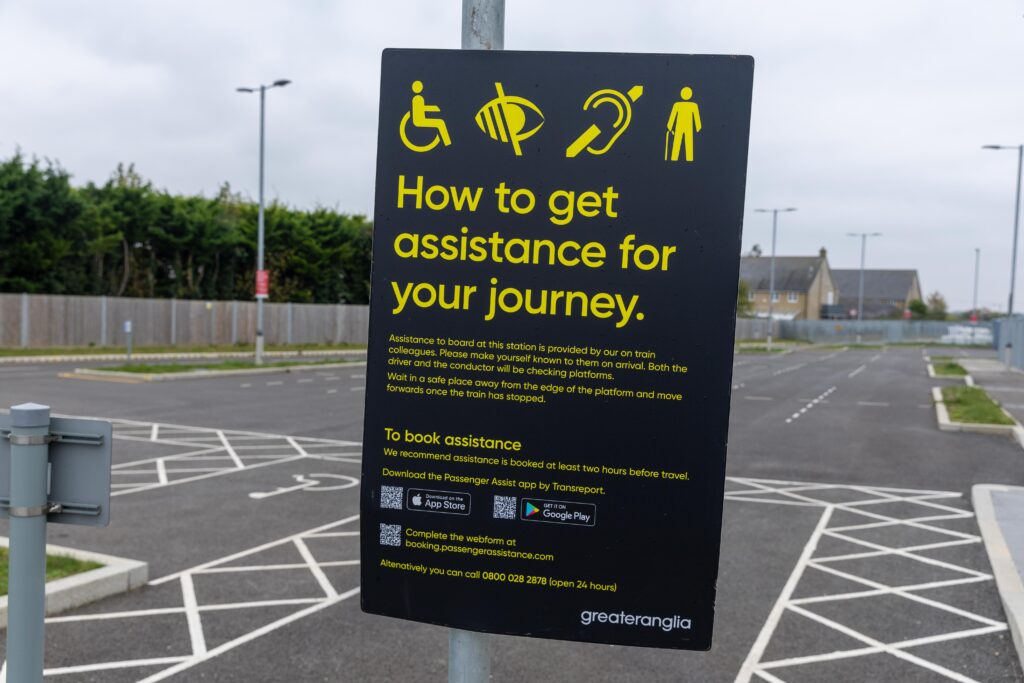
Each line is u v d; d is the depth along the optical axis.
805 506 10.43
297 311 48.53
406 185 2.89
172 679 5.16
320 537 8.41
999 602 6.86
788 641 5.99
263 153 31.09
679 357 2.80
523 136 2.83
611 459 2.86
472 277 2.89
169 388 23.14
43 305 35.31
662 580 2.86
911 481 12.20
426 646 5.73
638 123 2.78
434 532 2.97
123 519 8.98
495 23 2.85
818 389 28.52
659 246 2.79
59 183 38.47
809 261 109.25
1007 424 17.59
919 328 98.06
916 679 5.39
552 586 2.92
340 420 17.52
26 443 3.02
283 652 5.59
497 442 2.91
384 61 2.88
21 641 3.06
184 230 46.00
